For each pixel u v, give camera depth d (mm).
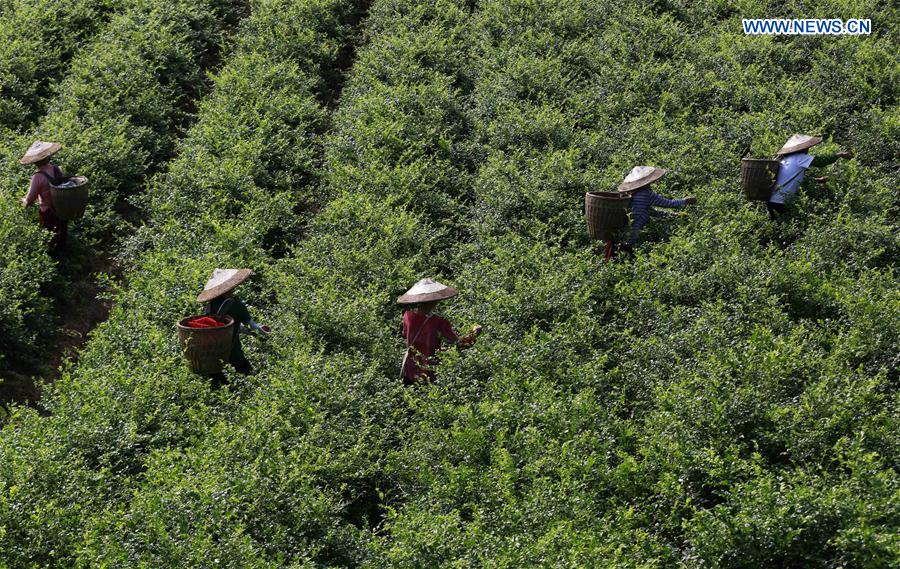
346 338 26906
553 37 48000
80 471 19703
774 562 16703
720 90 42531
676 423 19922
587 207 29875
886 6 48812
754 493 17125
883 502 16375
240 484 18938
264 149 38812
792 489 17281
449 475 20094
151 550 17344
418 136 39781
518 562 16312
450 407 22500
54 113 39781
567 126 39531
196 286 28172
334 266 31094
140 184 37344
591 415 21281
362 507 21156
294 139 41406
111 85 42125
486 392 23203
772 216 32156
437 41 48219
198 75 47750
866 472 17109
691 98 42562
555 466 19531
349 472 20922
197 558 16609
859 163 36188
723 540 16438
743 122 38750
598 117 41562
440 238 34562
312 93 46750
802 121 38844
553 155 35625
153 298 27859
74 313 30844
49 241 31094
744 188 32312
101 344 26188
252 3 54312
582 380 23141
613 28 49094
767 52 45906
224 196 34812
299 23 50969
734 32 49156
